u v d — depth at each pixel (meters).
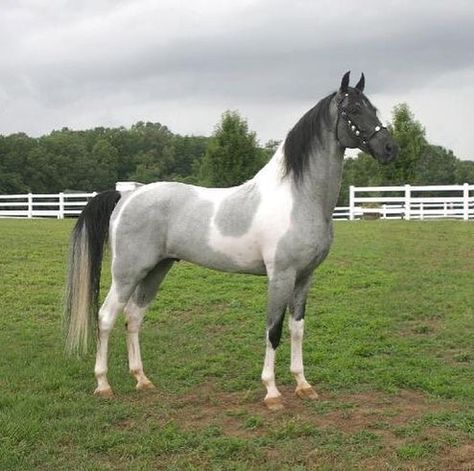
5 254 14.97
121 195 6.42
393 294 10.56
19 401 5.86
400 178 33.12
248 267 5.95
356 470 4.38
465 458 4.54
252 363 7.15
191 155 80.50
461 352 7.38
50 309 10.05
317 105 5.75
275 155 5.92
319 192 5.65
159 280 6.55
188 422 5.38
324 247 5.76
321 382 6.41
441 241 16.47
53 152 67.38
